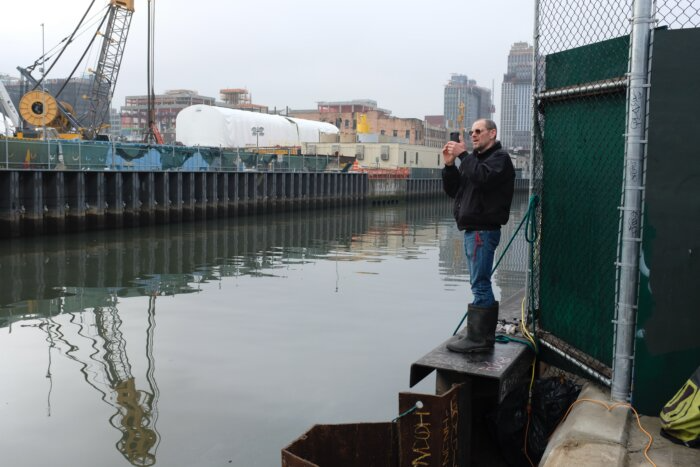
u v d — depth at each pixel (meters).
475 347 5.63
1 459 6.52
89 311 13.29
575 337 5.76
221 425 7.42
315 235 30.36
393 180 59.50
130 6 47.84
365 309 13.52
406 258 22.25
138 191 30.33
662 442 4.32
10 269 18.61
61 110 43.25
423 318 12.76
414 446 4.70
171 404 8.05
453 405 4.91
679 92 4.53
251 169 40.00
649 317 4.70
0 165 23.88
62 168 26.23
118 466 6.45
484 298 5.65
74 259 20.75
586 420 4.62
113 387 8.67
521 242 24.64
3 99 43.62
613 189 5.19
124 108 178.00
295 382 8.85
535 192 6.22
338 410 7.86
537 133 6.18
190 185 33.97
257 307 13.66
